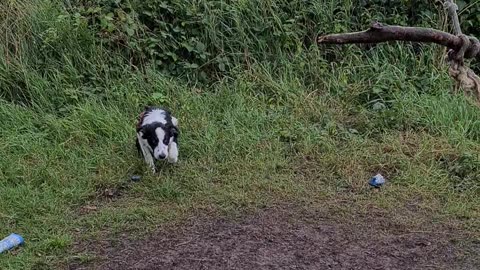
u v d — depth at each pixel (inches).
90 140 225.1
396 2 282.0
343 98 254.8
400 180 202.2
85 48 256.8
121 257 160.9
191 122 231.8
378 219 180.5
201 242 167.6
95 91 247.3
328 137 226.1
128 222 178.4
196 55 262.2
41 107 239.9
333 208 186.5
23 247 164.9
